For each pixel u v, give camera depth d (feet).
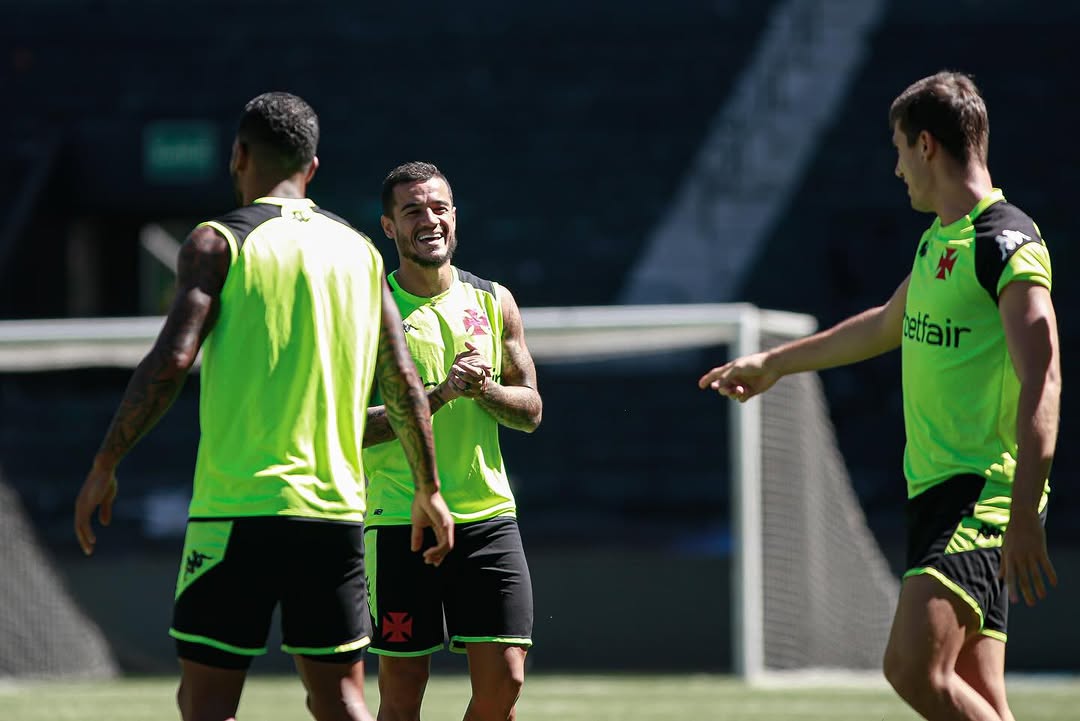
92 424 165.68
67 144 175.32
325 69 182.80
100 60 180.65
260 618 40.83
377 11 184.55
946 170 43.52
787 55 182.09
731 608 141.49
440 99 182.50
